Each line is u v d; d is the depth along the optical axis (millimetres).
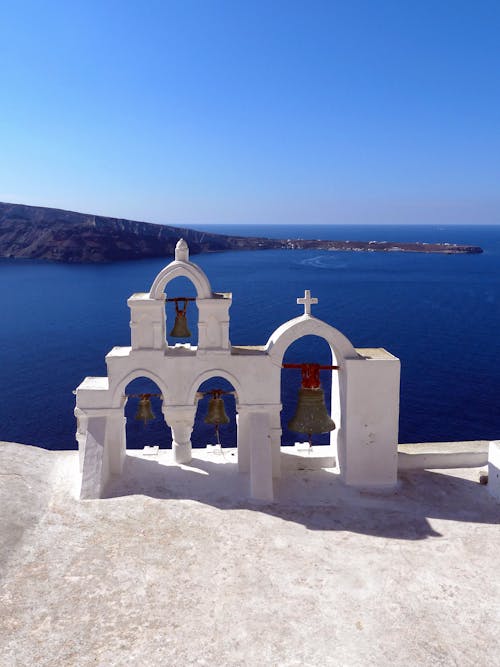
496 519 10852
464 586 8719
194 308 100188
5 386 58562
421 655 7289
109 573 8781
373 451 12180
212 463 12969
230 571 8906
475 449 13266
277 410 12234
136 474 12289
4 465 11867
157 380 12117
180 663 7047
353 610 8109
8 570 8789
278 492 11844
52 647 7273
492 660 7238
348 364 11875
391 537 10094
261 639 7480
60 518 10289
